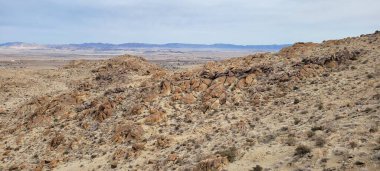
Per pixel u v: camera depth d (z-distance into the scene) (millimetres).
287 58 52750
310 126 31625
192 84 49812
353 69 43312
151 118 43938
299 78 45062
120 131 42750
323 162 24094
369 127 27109
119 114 48000
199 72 53688
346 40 55062
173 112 45250
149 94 49906
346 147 25094
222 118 41281
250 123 37938
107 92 57375
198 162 30734
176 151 36094
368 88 36719
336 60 46531
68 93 59812
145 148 38562
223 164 28875
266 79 47406
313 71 45469
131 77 73625
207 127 40000
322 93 39406
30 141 47594
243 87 47031
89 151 41500
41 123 51750
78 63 109625
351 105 33906
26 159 43156
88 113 50719
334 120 31312
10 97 81625
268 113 39219
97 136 44312
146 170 33656
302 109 37156
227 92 46469
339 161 23547
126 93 54312
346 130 27859
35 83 91750
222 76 49688
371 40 51688
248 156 29188
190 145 36531
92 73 95375
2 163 43250
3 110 65750
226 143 33938
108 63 94812
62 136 45188
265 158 28000
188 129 40750
